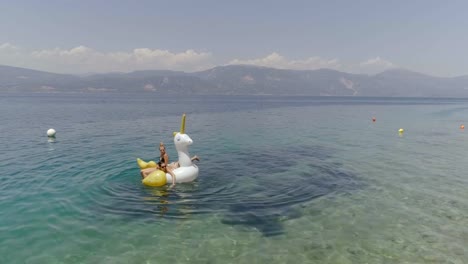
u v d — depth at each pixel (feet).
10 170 47.55
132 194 37.45
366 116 183.42
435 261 24.86
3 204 33.68
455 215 33.65
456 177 48.32
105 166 50.52
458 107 312.91
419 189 42.24
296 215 32.91
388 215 33.42
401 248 26.71
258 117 168.86
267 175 47.39
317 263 24.22
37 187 39.47
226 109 245.04
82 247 25.45
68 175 45.01
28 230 27.96
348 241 27.71
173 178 41.16
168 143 75.82
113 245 25.91
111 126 113.91
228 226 29.91
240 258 24.62
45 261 23.34
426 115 194.70
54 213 31.60
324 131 106.32
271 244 26.89
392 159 61.00
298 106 315.17
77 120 134.92
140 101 395.34
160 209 33.27
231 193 38.81
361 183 44.62
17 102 310.24
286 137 89.81
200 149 68.08
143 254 24.73
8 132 92.99
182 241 26.94
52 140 78.43
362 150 70.49
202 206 34.42
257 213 33.09
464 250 26.55
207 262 23.95
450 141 85.97
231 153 63.93
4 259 23.44
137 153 62.39
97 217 30.99
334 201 37.22
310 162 57.00
